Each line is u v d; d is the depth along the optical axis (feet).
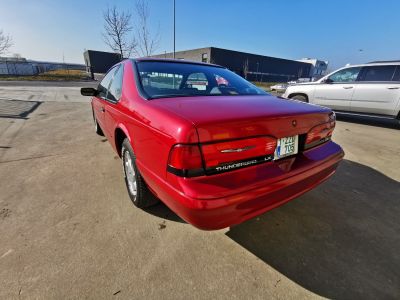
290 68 207.00
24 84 62.85
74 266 5.57
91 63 128.16
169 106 5.45
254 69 177.68
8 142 14.28
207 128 4.44
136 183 7.18
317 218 7.77
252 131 4.93
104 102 10.11
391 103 20.02
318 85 24.16
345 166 12.15
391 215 8.09
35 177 9.85
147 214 7.59
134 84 7.35
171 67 8.21
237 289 5.19
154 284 5.21
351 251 6.41
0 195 8.44
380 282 5.51
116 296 4.91
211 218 4.53
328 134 7.14
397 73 19.70
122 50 52.34
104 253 5.99
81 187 9.15
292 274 5.63
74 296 4.87
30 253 5.89
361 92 21.35
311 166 6.06
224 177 4.71
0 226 6.82
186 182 4.48
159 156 5.12
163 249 6.20
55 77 94.89
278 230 7.14
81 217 7.36
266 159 5.32
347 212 8.15
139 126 6.03
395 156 13.76
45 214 7.45
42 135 15.93
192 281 5.32
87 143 14.39
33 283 5.11
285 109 5.86
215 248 6.31
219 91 7.70
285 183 5.37
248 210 4.93
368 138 17.60
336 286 5.37
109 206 7.97
